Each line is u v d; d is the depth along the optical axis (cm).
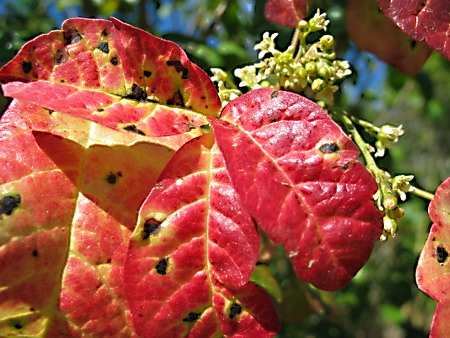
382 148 17
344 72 16
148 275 12
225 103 15
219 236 12
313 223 12
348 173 12
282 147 12
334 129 12
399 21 14
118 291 13
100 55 13
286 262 30
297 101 12
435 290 13
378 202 15
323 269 11
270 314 13
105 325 13
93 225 13
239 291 12
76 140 13
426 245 13
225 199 12
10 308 12
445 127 67
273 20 18
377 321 72
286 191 12
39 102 12
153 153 13
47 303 12
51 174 12
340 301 48
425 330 54
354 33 20
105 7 29
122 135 13
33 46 12
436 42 14
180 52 13
